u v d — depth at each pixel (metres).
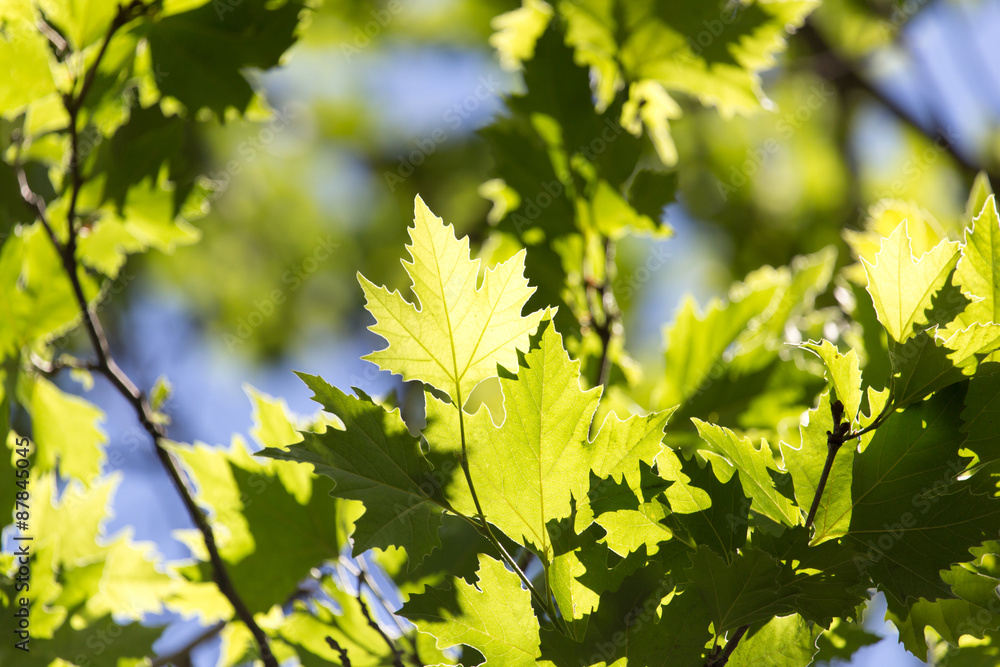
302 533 2.37
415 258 2.13
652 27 2.47
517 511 2.13
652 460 2.13
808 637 2.13
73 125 2.40
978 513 2.10
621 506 2.13
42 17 2.41
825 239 5.77
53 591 2.33
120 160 2.46
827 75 6.73
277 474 2.38
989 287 2.13
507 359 2.14
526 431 2.14
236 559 2.37
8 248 2.42
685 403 2.44
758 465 2.13
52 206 2.45
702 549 2.09
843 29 6.79
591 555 2.13
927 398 2.11
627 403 2.44
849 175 6.41
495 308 2.14
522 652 2.11
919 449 2.11
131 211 2.47
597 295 2.40
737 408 2.44
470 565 2.32
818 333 2.47
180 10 2.43
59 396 2.46
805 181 6.43
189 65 2.46
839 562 2.09
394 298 2.14
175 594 2.36
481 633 2.11
